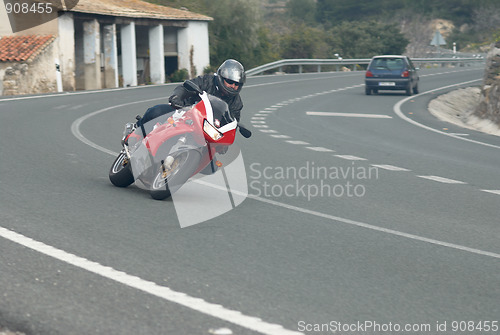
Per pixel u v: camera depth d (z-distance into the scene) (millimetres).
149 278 5395
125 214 7512
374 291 5410
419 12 119250
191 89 8039
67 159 11234
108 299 4871
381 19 117438
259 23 60500
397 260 6328
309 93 33812
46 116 18750
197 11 57094
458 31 116812
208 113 7922
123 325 4426
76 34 37562
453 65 76062
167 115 8562
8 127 15625
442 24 117312
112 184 9195
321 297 5199
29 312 4547
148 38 45781
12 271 5352
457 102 32438
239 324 4555
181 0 57188
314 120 21078
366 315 4883
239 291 5223
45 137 14039
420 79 46844
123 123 17719
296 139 15898
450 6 119500
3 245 6055
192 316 4645
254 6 59438
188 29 47156
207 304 4891
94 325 4398
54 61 33938
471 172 12016
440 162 13109
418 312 5004
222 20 57938
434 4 120125
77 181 9312
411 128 19625
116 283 5219
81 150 12359
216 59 58625
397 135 17719
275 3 163500
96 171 10234
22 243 6145
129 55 40906
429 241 7109
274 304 4988
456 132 19062
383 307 5062
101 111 21125
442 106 29406
